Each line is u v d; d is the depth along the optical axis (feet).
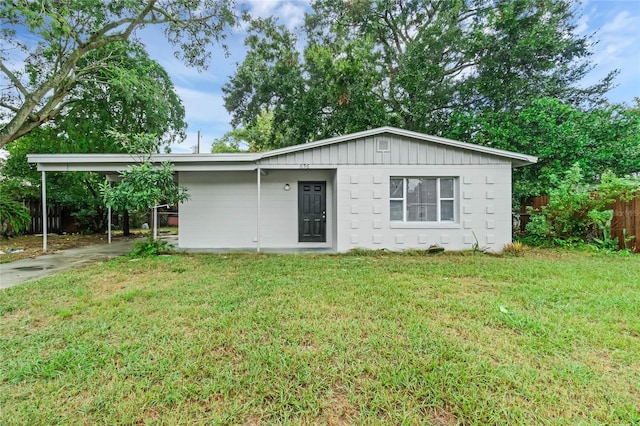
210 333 8.99
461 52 42.45
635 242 23.97
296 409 5.92
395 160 26.08
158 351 8.02
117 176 33.30
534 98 36.17
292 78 48.06
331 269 17.85
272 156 25.81
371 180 26.03
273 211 29.86
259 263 19.94
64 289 14.01
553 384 6.61
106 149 40.45
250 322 9.73
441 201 26.58
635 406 5.98
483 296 12.34
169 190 23.61
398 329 9.18
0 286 15.40
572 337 8.68
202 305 11.45
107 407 5.98
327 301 11.77
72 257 25.00
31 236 39.88
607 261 19.93
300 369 7.11
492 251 25.41
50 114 36.99
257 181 27.61
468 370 7.02
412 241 25.93
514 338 8.64
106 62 36.35
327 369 7.09
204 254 24.70
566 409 5.90
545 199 30.76
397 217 26.35
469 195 26.04
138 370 7.14
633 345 8.21
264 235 29.78
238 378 6.81
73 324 9.89
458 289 13.41
